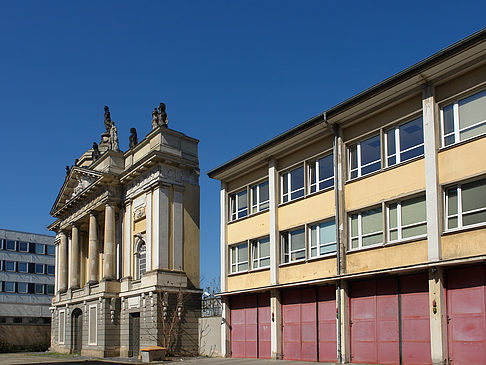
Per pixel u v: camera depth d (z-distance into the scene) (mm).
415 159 22484
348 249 25266
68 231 58281
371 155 25016
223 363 28812
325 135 27422
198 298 39688
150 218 40500
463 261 19594
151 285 38500
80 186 51500
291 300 28891
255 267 31938
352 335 24672
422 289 21984
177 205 40562
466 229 20219
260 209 32250
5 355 53156
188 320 38562
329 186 27234
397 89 23078
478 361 19453
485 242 19562
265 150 30734
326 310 26688
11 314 78000
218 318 36188
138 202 43188
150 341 37812
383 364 23078
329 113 26109
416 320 22031
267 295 30797
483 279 19703
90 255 48094
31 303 80750
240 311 32875
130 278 42281
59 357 45562
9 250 89062
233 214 34656
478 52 20281
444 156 21375
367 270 23953
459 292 20375
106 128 53094
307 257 27734
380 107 24219
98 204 46969
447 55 20781
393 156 23844
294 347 28281
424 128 22125
